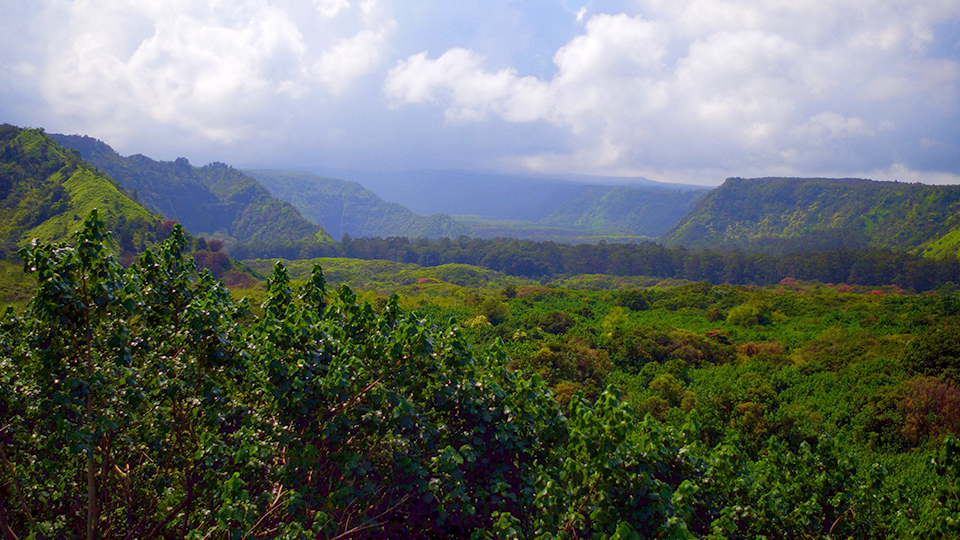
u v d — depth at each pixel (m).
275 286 5.43
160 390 4.45
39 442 4.41
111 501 4.67
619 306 58.19
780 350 36.56
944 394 19.22
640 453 3.95
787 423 18.58
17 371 4.47
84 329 4.11
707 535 4.63
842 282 124.88
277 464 4.18
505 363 4.77
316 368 4.16
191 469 4.43
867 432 19.62
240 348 4.70
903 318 44.41
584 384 24.78
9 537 4.06
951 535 5.14
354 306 4.86
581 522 3.76
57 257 3.87
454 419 4.43
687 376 29.41
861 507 5.88
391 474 3.97
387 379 4.14
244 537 3.61
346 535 3.99
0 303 35.84
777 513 5.27
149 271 4.94
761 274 141.88
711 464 5.02
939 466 5.42
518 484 4.35
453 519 4.01
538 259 165.62
